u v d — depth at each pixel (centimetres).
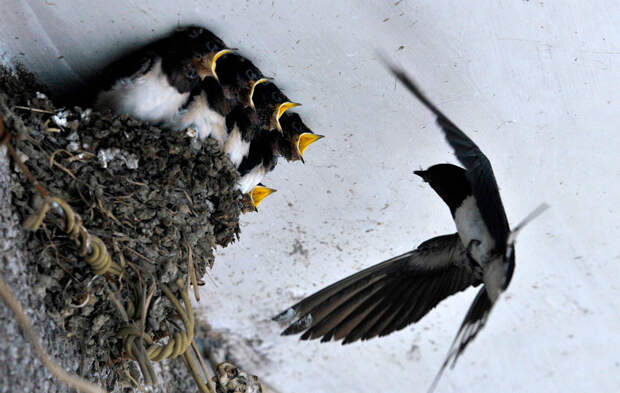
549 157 546
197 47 465
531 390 713
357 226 597
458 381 709
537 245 610
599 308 650
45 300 376
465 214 382
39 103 433
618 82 493
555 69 491
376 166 555
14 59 461
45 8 437
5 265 354
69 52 462
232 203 493
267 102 509
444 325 672
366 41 477
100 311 399
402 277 436
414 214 588
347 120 526
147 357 392
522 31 471
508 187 570
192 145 471
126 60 470
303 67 493
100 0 437
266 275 638
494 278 364
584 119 518
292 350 689
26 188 387
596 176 555
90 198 411
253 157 522
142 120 462
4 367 335
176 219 448
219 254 620
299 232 603
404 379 708
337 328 418
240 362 692
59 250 382
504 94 507
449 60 487
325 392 716
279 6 455
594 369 693
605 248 604
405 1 455
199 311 670
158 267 429
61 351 377
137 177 444
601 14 459
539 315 666
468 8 460
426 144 538
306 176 562
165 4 445
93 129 437
